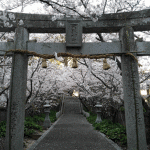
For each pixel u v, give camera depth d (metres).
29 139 6.67
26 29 4.71
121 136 5.82
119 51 4.61
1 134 5.96
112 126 7.70
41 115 13.70
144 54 4.65
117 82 8.26
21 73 4.42
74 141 5.98
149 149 4.77
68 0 4.13
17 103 4.27
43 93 10.73
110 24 4.74
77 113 19.41
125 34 4.68
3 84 7.78
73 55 4.47
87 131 7.98
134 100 4.38
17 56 4.44
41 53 4.57
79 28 4.60
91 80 10.88
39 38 9.62
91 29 4.88
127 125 4.41
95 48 4.62
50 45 4.62
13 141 4.10
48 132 7.67
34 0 4.54
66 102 25.97
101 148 5.10
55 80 11.42
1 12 4.41
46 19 4.72
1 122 7.07
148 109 5.50
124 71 4.60
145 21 4.61
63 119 13.59
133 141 4.25
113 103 8.66
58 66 11.39
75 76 13.09
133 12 4.75
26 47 4.58
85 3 5.44
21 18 4.71
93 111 16.59
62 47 4.61
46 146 5.32
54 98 15.30
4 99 9.19
